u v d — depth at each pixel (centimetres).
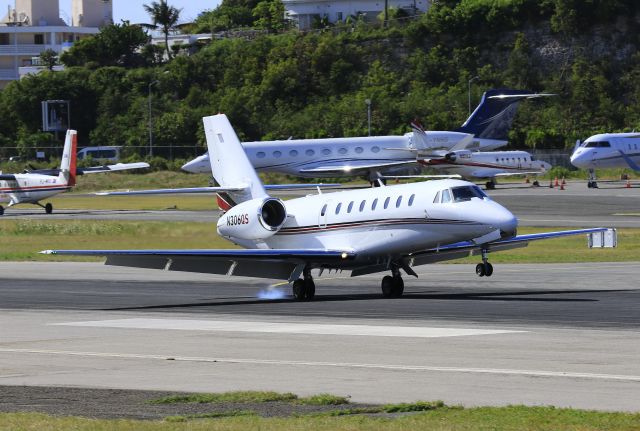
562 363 4791
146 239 14712
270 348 5453
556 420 3559
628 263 11206
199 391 4319
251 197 9131
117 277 10600
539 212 18912
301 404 3981
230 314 7231
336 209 8300
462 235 7638
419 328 6172
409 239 7850
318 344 5559
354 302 7912
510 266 11125
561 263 11388
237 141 9275
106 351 5459
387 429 3459
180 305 7944
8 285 9769
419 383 4378
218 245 13700
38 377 4706
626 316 6625
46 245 14262
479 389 4225
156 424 3556
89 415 3834
